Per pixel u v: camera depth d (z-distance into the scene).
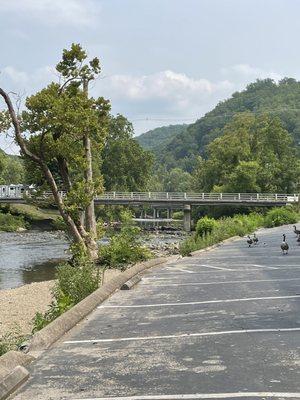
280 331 8.27
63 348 8.03
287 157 106.19
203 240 29.92
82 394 5.85
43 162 29.58
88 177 31.55
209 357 7.04
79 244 28.61
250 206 84.75
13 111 28.58
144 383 6.11
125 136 115.69
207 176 105.88
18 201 78.38
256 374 6.20
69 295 12.80
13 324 14.44
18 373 6.42
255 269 17.25
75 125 29.05
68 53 29.62
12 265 36.16
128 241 27.50
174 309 10.79
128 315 10.41
